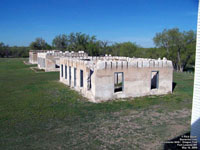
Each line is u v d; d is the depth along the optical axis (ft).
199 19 26.61
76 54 128.06
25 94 60.18
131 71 56.08
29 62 191.93
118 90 65.00
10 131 33.91
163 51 177.27
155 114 43.14
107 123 37.91
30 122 38.09
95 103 51.24
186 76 103.55
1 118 39.83
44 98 55.52
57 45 268.00
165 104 50.72
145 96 58.65
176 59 179.32
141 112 44.42
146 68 58.23
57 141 30.45
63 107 47.62
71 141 30.50
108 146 28.91
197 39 26.99
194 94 27.76
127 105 49.55
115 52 226.17
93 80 53.06
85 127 35.99
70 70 72.69
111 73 53.47
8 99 54.24
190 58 170.19
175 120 39.47
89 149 28.02
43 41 290.56
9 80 87.56
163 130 34.50
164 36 174.19
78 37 236.84
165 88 61.93
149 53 195.42
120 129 35.09
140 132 33.76
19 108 46.39
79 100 53.98
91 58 84.07
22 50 305.94
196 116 27.68
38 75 103.81
